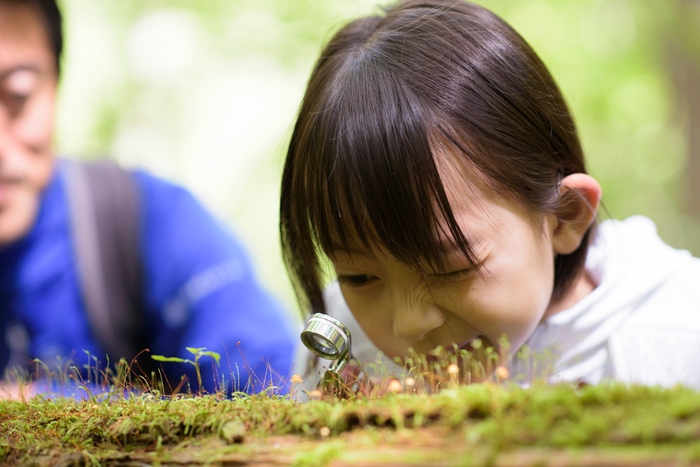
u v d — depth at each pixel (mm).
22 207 1167
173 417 776
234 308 1207
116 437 777
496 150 879
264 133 2801
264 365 1170
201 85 2795
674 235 2838
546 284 903
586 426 669
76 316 1178
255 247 2469
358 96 882
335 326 830
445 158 866
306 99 940
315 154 885
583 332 976
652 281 991
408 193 851
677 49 2963
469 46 910
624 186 3037
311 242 898
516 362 957
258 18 2705
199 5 2746
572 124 975
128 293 1186
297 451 743
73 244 1179
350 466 718
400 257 850
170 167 2812
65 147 2658
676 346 964
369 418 747
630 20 2910
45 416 814
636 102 2932
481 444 688
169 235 1211
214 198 2820
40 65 1196
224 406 785
